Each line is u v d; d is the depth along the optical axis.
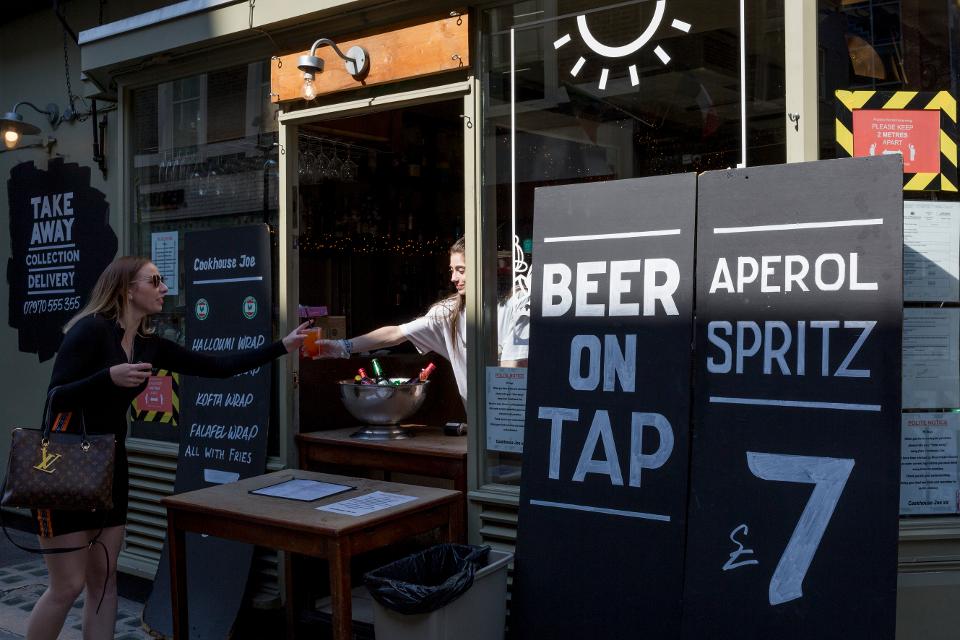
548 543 3.02
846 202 2.63
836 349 2.62
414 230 6.19
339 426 4.47
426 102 3.85
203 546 4.27
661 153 3.25
